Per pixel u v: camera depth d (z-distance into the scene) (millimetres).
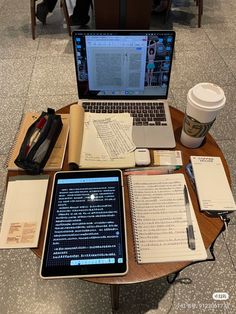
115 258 607
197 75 2168
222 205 712
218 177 768
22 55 2373
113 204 694
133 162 813
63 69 2230
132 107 976
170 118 952
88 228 654
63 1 2389
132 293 1136
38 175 795
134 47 857
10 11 2953
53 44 2498
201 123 773
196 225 678
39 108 1916
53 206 695
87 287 1149
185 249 635
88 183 735
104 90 971
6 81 2119
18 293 1139
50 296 1130
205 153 867
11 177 791
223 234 1287
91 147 846
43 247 632
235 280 1173
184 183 759
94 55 876
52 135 845
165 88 965
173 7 3004
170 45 855
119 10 2104
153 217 689
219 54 2377
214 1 3121
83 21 2650
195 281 1168
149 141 882
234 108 1899
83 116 911
